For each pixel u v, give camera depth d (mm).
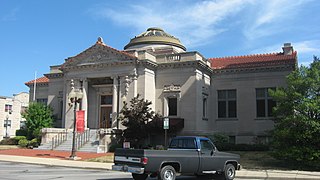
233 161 17641
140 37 45844
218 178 17891
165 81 38250
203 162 16109
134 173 15305
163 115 37531
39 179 15969
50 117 43750
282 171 21797
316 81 24484
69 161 26484
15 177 16672
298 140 23266
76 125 30891
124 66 37375
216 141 33875
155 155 14516
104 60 38594
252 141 38000
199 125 36688
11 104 76312
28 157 29391
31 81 51500
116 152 15555
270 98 38156
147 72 37188
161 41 44875
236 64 40219
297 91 24953
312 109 23484
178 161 15227
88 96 41031
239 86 39656
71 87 40219
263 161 26094
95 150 32156
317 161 22406
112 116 37156
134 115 32656
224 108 40219
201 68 38219
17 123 77188
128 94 36781
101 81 40312
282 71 37844
